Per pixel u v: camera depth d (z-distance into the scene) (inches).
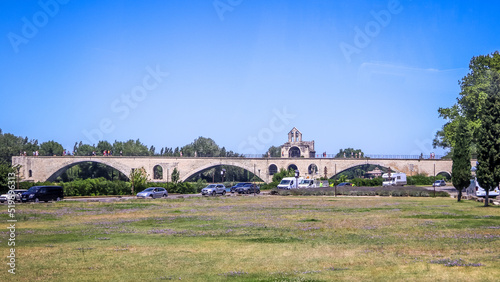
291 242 1036.5
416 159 5246.1
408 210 1824.6
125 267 792.3
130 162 5693.9
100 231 1232.8
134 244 1019.3
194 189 4077.3
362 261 820.0
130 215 1684.3
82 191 3292.3
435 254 872.9
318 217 1563.7
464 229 1225.4
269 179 5679.1
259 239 1080.8
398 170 5285.4
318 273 732.0
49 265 807.7
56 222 1454.2
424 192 2910.9
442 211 1765.5
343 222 1396.4
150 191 2915.8
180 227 1321.4
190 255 893.2
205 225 1364.4
